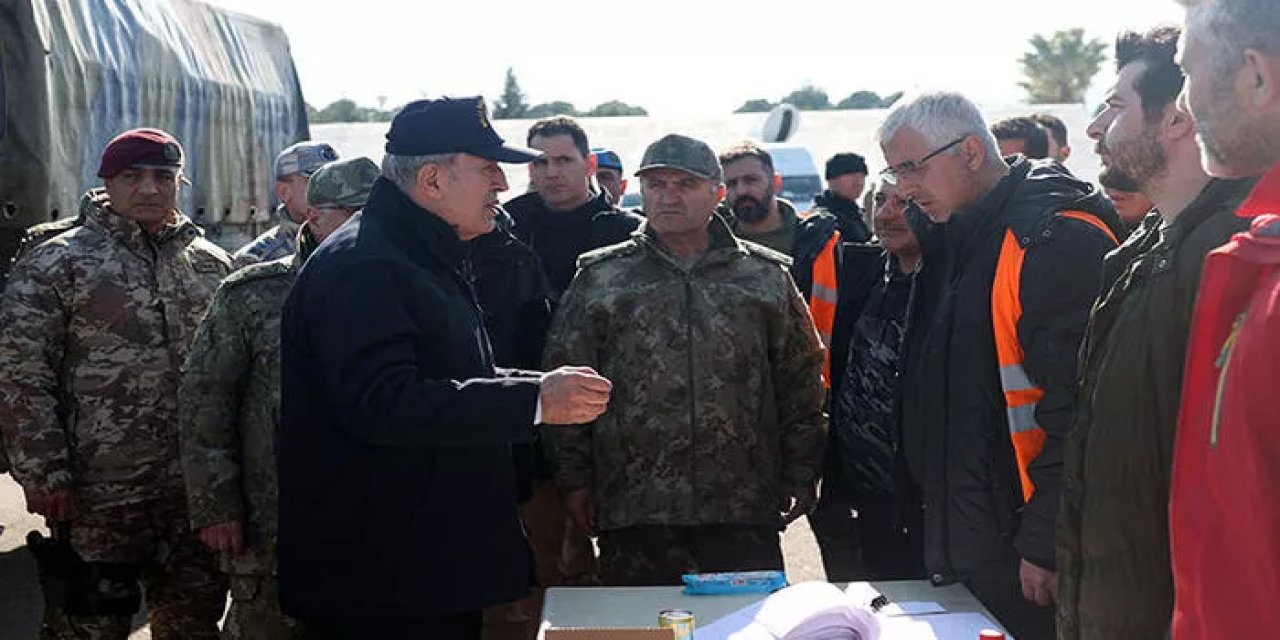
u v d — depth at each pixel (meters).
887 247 3.78
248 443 3.64
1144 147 2.13
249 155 9.05
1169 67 2.10
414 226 2.89
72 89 6.30
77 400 3.96
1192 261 1.84
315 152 5.02
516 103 76.56
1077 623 2.11
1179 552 1.46
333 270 2.78
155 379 4.03
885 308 3.86
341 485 2.82
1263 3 1.47
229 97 8.59
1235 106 1.52
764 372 3.84
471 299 3.03
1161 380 1.88
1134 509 1.92
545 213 4.96
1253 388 1.31
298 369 2.86
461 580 2.84
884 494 3.80
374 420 2.66
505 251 4.32
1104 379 1.97
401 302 2.75
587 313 3.84
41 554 3.96
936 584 3.03
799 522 7.28
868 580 3.95
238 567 3.64
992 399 2.94
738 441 3.77
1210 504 1.39
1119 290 2.07
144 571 4.14
